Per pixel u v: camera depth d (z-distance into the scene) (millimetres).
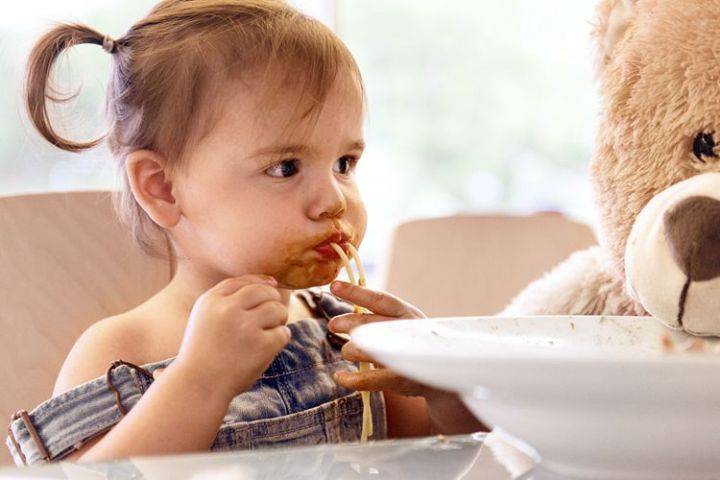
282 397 979
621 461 518
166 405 799
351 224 937
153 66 957
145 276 1123
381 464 614
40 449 915
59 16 1168
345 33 2793
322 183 902
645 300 709
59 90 1076
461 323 707
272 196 895
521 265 1539
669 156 778
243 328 814
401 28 2834
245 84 898
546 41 2902
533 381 450
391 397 1082
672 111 776
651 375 435
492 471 599
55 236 1091
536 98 2918
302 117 890
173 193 944
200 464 608
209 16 960
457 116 2877
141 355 969
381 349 500
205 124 908
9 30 1619
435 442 668
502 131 2918
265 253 897
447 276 1533
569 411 482
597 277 998
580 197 2891
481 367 449
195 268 980
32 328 1061
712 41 765
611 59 861
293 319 1072
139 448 784
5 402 1032
